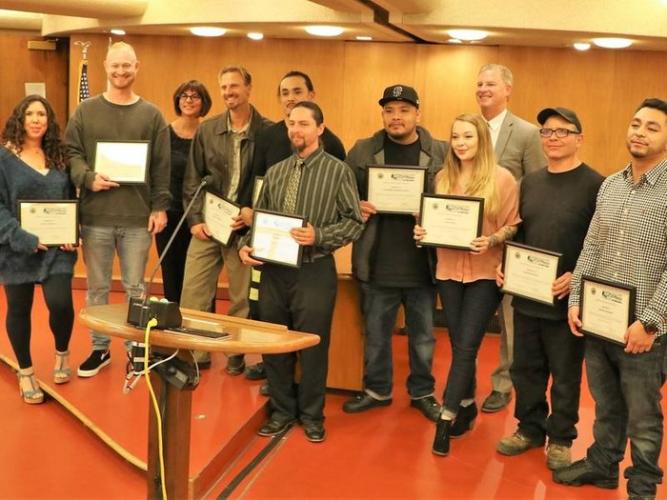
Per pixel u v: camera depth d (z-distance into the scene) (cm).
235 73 416
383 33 564
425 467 347
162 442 236
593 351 308
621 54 593
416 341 407
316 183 359
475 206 342
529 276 329
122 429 358
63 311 400
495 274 350
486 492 324
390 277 389
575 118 321
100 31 643
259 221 360
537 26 482
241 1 525
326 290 364
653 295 276
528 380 356
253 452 359
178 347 211
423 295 400
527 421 365
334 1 449
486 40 576
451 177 355
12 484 319
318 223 360
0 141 395
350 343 433
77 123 410
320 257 363
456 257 354
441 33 538
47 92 739
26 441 360
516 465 351
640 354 286
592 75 600
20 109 387
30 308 401
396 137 382
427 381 412
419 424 397
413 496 319
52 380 418
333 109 639
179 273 482
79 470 333
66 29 646
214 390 412
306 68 639
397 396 439
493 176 346
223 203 421
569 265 324
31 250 381
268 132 407
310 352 369
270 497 316
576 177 323
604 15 478
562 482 333
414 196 375
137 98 417
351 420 400
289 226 350
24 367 404
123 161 404
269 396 404
